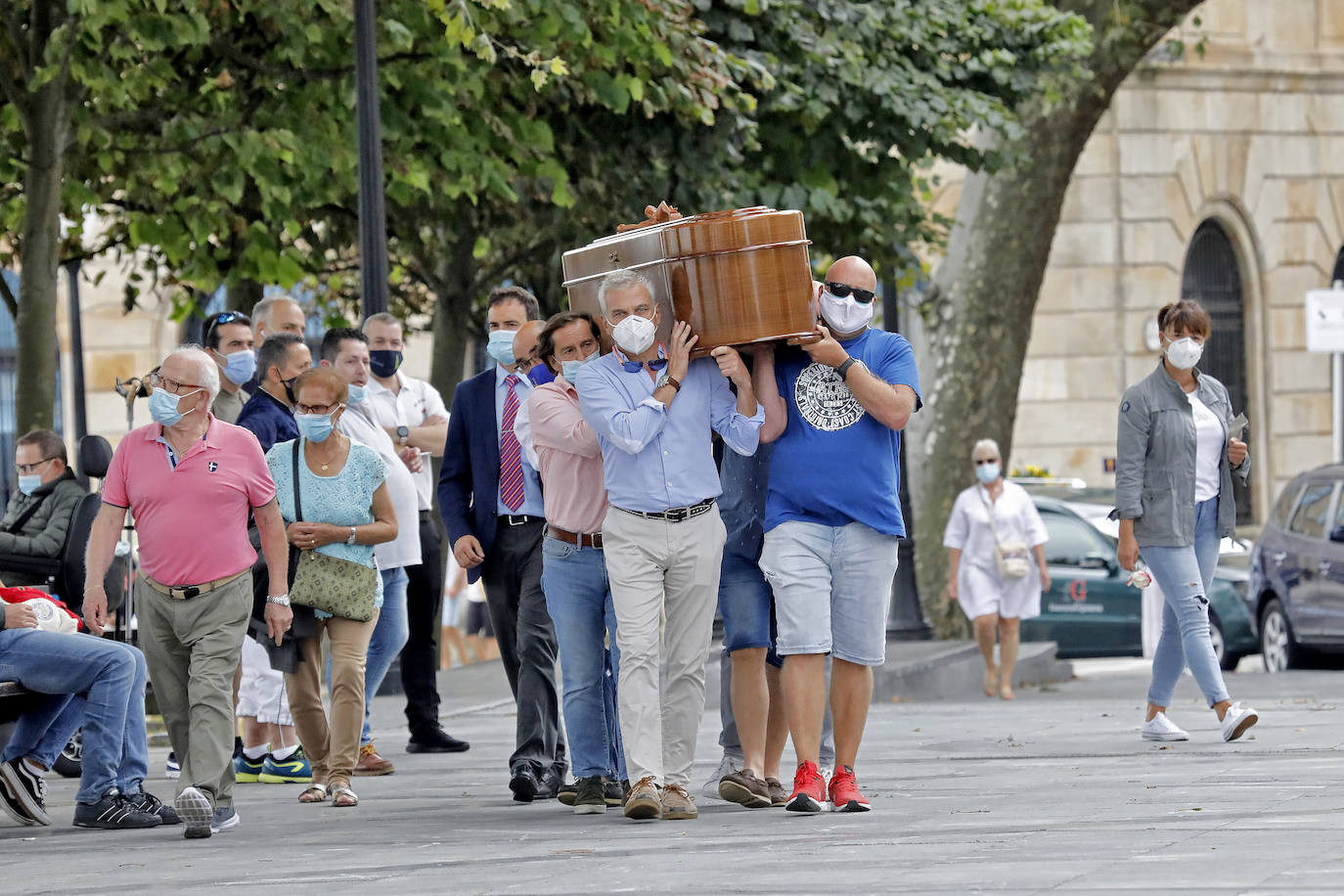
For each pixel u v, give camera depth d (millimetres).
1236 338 84125
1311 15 83938
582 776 21281
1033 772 23766
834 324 19938
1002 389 57094
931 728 31094
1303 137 84000
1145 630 44938
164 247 44844
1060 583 51906
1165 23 54781
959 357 57250
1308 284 84500
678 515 19891
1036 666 46250
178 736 21703
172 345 74062
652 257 19734
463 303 49375
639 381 19828
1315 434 85000
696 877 15766
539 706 23094
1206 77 82062
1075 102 55375
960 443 57156
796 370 20188
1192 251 83500
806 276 19609
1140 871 15055
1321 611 47719
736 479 20781
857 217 46500
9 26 34781
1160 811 19031
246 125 39219
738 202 44000
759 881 15391
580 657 21062
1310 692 38594
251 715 26453
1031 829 18062
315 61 39094
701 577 20000
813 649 20016
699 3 42844
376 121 34000
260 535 22000
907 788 22469
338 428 23875
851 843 17531
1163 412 27047
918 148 45844
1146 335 80938
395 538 24000
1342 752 24531
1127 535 27297
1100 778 22641
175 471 21125
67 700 22812
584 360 20234
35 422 34125
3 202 43281
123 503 21422
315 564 23047
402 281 55875
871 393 19641
